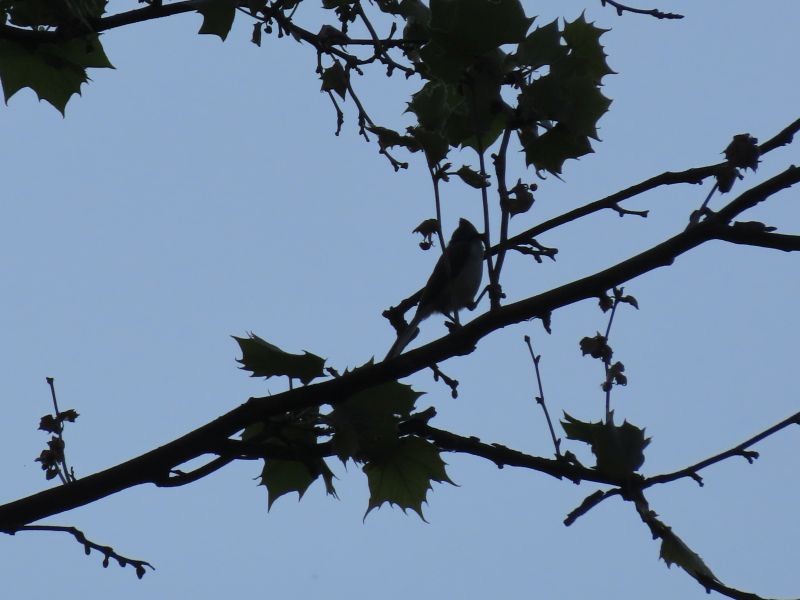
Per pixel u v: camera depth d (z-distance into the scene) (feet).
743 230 20.84
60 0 27.40
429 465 22.71
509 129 21.88
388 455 22.63
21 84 29.09
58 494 22.54
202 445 22.22
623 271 21.17
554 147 23.18
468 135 22.41
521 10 20.38
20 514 22.36
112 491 22.47
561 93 21.67
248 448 22.22
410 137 21.56
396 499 23.12
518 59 21.24
